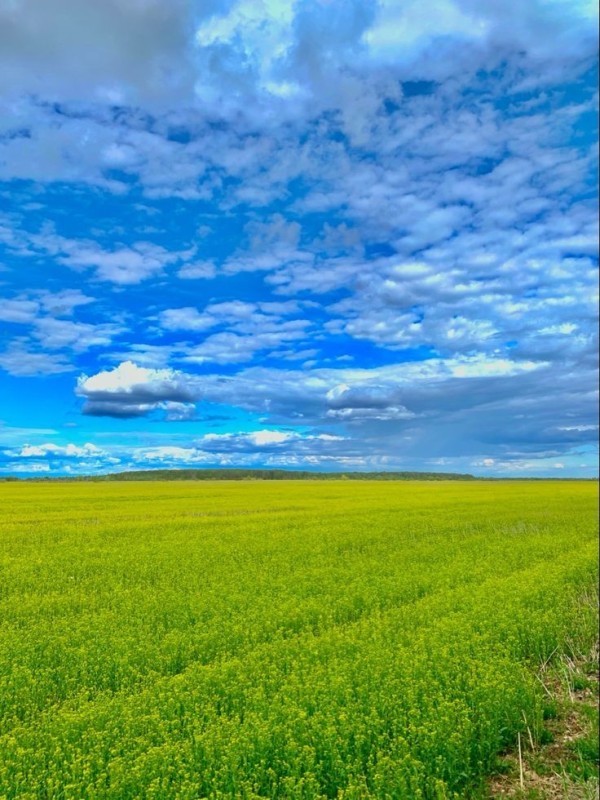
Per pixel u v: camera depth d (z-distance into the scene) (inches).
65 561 754.8
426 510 1588.3
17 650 411.5
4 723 312.5
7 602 562.6
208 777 260.5
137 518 1291.8
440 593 596.7
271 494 2285.9
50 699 346.3
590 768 303.3
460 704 331.9
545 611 534.3
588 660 453.7
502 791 292.0
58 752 271.6
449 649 413.1
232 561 773.9
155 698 333.4
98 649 414.3
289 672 383.9
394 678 359.9
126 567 730.2
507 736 335.0
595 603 605.6
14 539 928.3
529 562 797.9
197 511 1477.6
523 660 432.8
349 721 304.8
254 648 435.2
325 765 276.5
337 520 1311.5
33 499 1662.2
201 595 576.1
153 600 551.8
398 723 305.9
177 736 295.9
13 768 260.5
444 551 882.8
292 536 1017.5
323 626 497.7
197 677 361.7
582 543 994.7
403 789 253.6
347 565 766.5
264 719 309.0
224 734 292.2
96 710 313.6
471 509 1641.2
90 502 1643.7
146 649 415.2
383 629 460.4
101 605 566.3
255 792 256.8
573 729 355.3
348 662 382.0
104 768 268.2
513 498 2187.5
